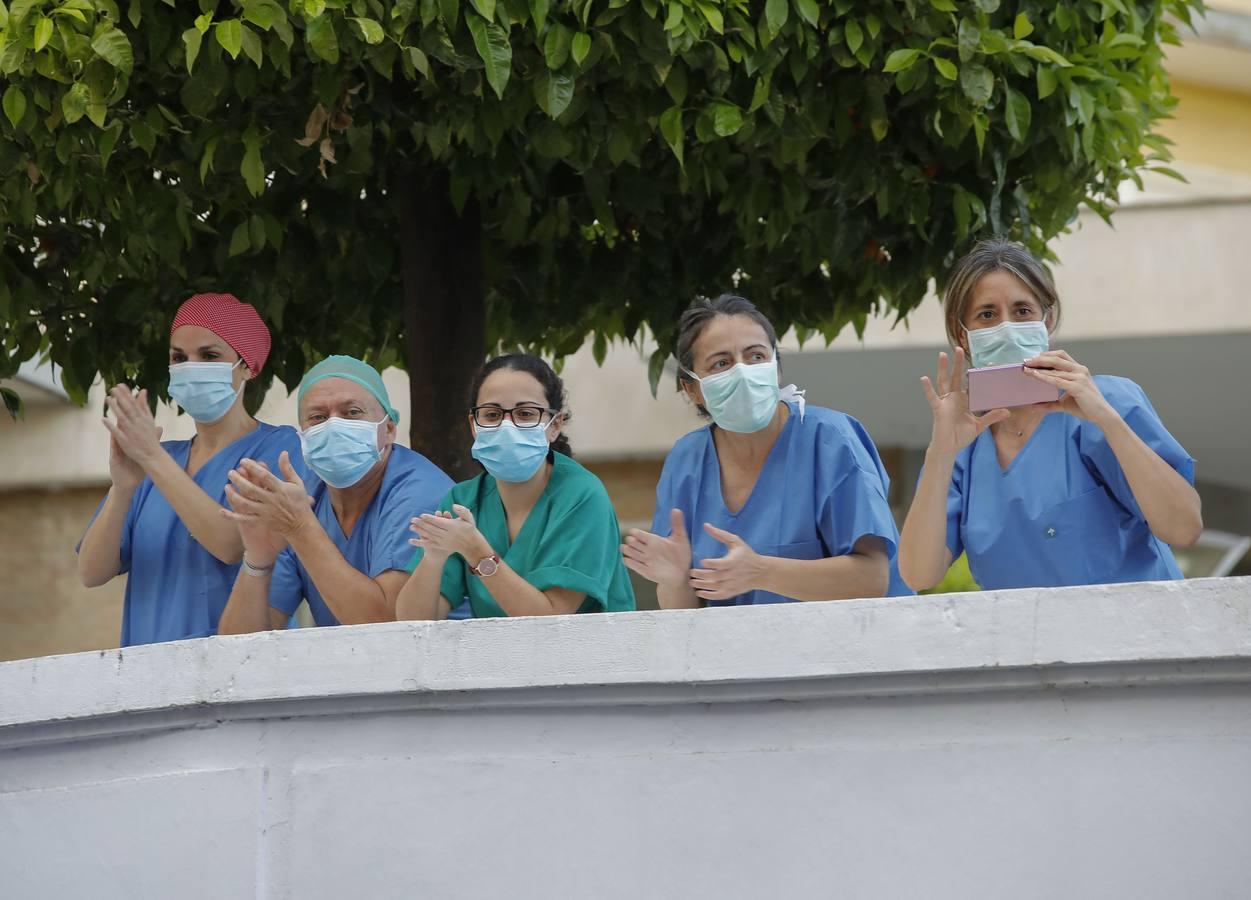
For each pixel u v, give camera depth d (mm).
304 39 9844
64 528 22094
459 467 11406
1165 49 21203
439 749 8031
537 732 7957
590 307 12203
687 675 7703
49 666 8477
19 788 8633
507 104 10070
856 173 10875
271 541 9500
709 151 11055
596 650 7812
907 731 7617
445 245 11617
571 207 11828
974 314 9055
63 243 12188
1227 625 7230
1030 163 11148
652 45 9695
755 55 9945
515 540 9727
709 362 9297
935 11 10266
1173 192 21125
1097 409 8398
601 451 21875
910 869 7488
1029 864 7367
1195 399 23188
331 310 12172
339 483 9898
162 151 10961
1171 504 8273
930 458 8750
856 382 22109
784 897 7586
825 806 7617
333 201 11375
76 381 12188
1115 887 7277
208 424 10602
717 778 7738
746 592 9602
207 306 10477
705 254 12039
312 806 8070
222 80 9586
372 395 9953
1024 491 9039
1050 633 7383
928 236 11359
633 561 8977
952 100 10406
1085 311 21125
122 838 8281
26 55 9180
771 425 9617
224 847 8078
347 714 8117
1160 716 7383
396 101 10547
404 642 7988
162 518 10383
